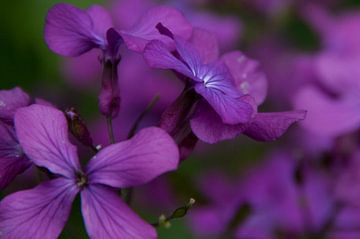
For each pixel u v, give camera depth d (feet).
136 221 0.47
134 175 0.48
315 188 0.76
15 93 0.53
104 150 0.49
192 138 0.52
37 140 0.49
